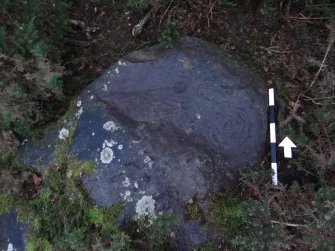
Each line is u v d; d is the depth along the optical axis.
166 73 1.70
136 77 1.70
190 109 1.66
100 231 1.55
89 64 1.88
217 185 1.61
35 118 1.77
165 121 1.65
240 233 1.56
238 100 1.66
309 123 1.72
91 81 1.85
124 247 1.48
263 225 1.52
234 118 1.66
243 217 1.53
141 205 1.57
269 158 1.69
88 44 1.92
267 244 1.46
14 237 1.65
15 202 1.68
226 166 1.63
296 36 1.85
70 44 1.92
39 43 1.57
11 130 1.71
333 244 1.40
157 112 1.66
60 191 1.65
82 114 1.68
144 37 1.89
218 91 1.67
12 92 1.57
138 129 1.63
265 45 1.84
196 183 1.59
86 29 1.93
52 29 1.79
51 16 1.76
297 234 1.56
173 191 1.59
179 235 1.58
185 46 1.74
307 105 1.75
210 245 1.57
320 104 1.71
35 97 1.71
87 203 1.59
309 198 1.59
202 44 1.76
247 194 1.63
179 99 1.67
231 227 1.57
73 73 1.87
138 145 1.61
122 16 1.93
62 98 1.80
